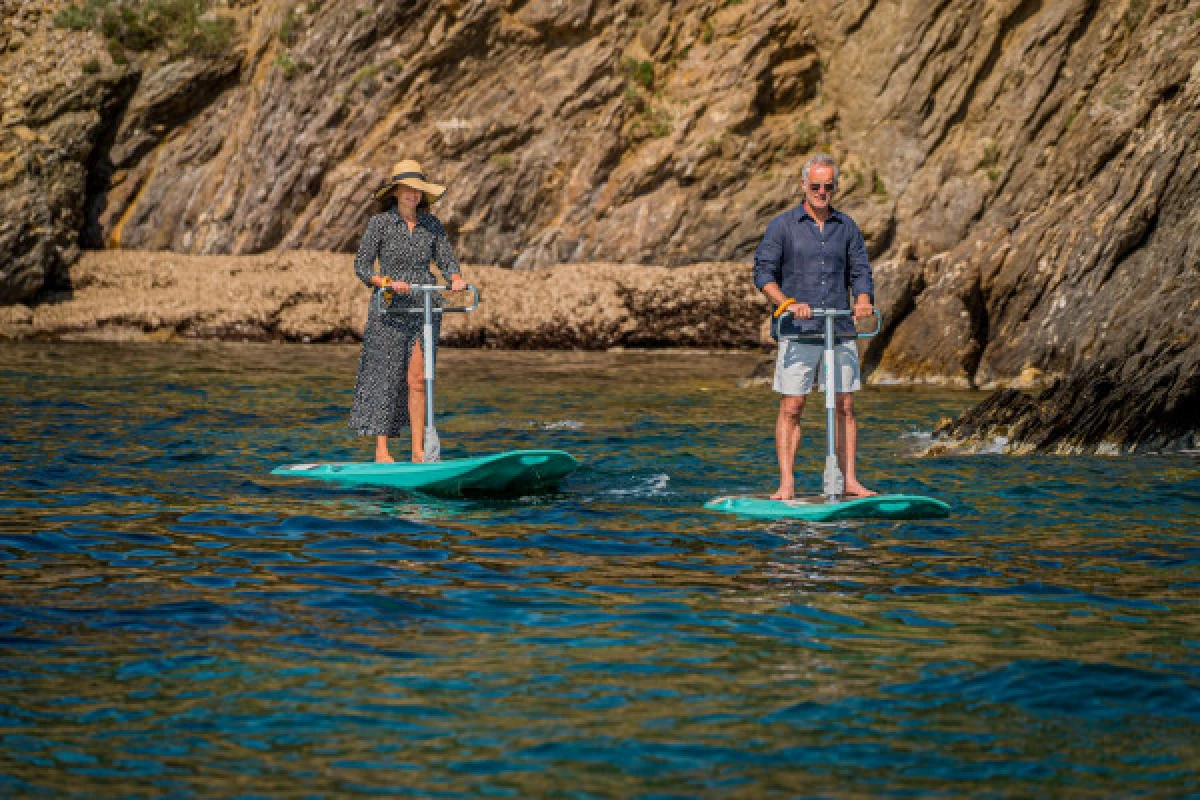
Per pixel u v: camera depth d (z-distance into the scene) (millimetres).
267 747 9578
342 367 38719
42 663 11305
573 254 52062
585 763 9328
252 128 53969
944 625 12547
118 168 54688
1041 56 48906
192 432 25031
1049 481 20578
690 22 52938
